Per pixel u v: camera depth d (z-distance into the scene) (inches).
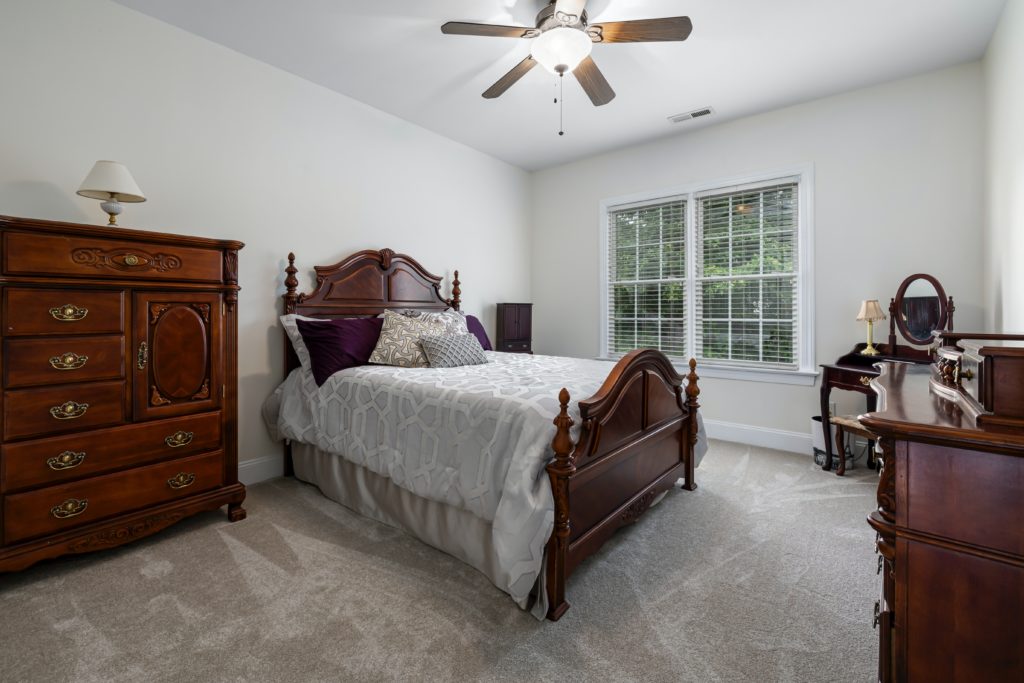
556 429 68.0
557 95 131.2
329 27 101.3
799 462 130.2
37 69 85.3
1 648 57.6
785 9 92.1
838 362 126.3
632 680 53.1
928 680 36.6
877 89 124.4
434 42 106.1
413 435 85.4
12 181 83.0
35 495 71.6
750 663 55.7
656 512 98.2
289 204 121.9
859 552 81.7
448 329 127.0
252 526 92.4
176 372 86.5
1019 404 32.0
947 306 113.6
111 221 85.0
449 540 80.4
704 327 158.7
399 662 55.8
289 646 58.4
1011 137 87.4
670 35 80.7
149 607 66.1
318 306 126.1
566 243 190.4
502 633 61.1
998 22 95.7
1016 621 33.1
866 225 127.0
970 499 34.6
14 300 69.2
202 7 94.7
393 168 146.4
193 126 104.7
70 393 74.6
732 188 150.1
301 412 110.7
